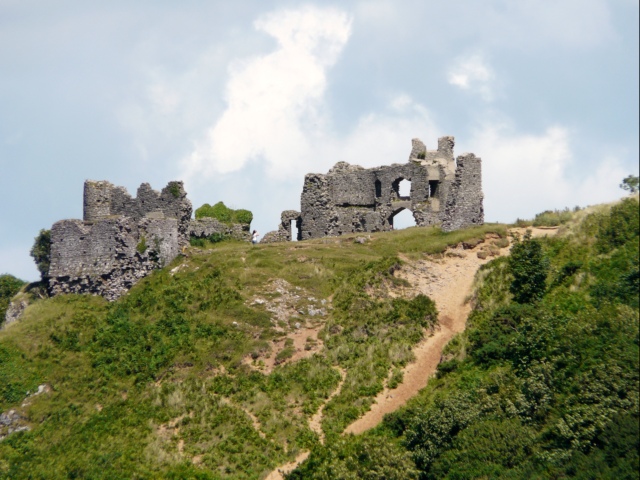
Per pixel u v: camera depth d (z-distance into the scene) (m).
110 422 72.44
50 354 81.31
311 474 62.47
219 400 71.81
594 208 81.19
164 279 89.19
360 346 75.31
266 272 86.81
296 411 69.75
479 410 62.75
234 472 65.19
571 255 74.94
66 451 70.75
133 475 66.25
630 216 75.56
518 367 65.44
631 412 57.75
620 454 55.81
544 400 61.50
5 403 76.50
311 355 75.12
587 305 68.44
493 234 89.62
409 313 77.94
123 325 83.31
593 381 60.69
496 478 57.66
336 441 65.75
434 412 63.62
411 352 73.44
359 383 71.06
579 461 56.41
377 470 60.25
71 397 76.50
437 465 60.12
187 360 76.69
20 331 84.19
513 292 74.31
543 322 67.81
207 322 80.56
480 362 68.00
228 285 85.19
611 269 71.06
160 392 73.81
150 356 78.44
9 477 69.19
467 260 86.81
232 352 76.62
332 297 82.94
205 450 67.50
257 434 67.88
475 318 73.44
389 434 65.06
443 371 69.19
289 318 80.12
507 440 59.53
